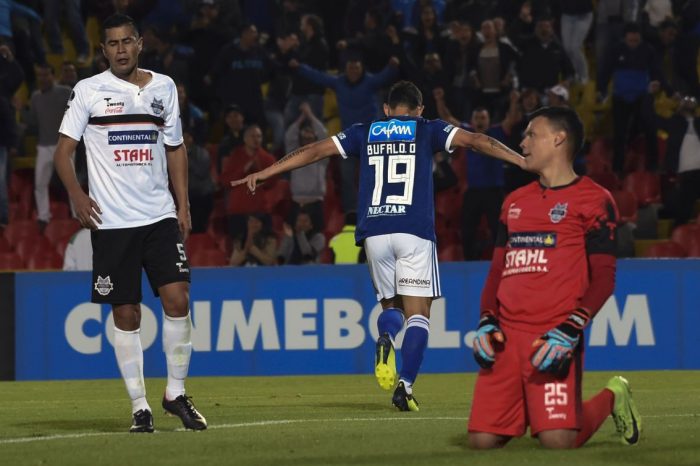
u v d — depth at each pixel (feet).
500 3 201.87
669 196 179.22
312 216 167.43
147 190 70.33
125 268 70.03
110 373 139.95
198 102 197.26
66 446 62.54
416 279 85.46
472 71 184.34
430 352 139.03
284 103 187.52
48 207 179.93
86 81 70.44
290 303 139.54
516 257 57.72
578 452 56.13
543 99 182.70
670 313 138.72
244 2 212.64
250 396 108.58
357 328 139.23
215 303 139.64
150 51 182.80
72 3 202.49
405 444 61.21
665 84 184.44
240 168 166.81
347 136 87.15
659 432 67.41
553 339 54.03
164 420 78.64
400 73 179.73
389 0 201.98
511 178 163.84
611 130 201.98
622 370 138.41
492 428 57.31
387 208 85.61
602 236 56.24
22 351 139.85
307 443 62.08
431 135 86.12
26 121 198.18
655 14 202.69
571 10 195.42
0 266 173.78
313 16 191.21
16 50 193.77
